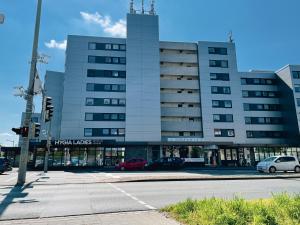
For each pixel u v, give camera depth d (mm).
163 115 55344
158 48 56344
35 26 18594
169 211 7844
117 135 51844
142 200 10516
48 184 16969
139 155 48531
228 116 57125
